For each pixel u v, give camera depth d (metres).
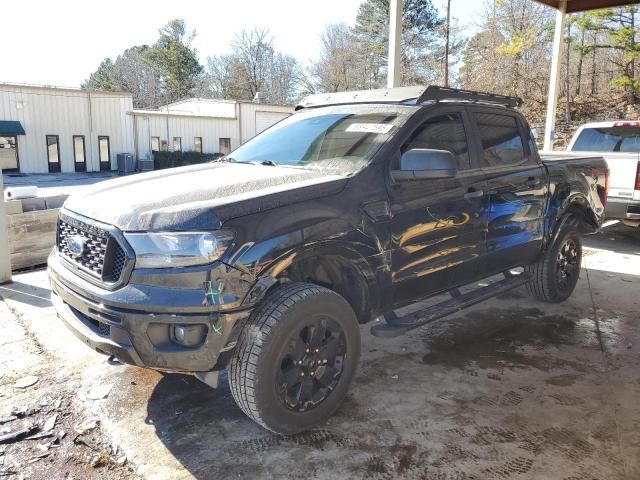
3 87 28.42
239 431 3.10
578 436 3.04
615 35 29.45
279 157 3.90
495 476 2.69
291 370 2.93
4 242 5.66
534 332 4.66
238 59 67.38
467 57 40.00
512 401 3.44
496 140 4.46
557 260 5.20
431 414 3.28
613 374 3.84
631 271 6.75
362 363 4.02
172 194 2.98
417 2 44.62
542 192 4.80
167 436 3.05
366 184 3.29
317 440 3.00
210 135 35.81
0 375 3.72
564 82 36.56
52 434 3.06
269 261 2.75
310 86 60.66
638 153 7.57
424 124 3.77
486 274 4.40
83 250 2.97
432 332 4.65
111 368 3.85
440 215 3.74
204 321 2.61
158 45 70.06
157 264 2.64
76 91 30.84
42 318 4.73
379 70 50.50
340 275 3.40
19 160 29.59
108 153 32.62
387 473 2.71
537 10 33.03
